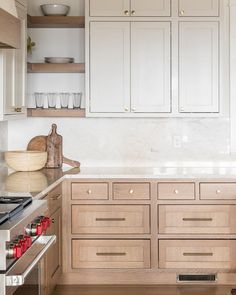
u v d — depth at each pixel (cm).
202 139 319
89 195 284
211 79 302
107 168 311
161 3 301
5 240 138
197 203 283
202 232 283
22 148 321
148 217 284
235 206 282
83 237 285
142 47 302
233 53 317
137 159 320
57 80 320
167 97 303
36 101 308
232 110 318
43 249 168
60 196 276
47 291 244
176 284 287
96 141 320
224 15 316
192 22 301
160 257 284
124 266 285
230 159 319
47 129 320
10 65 263
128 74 303
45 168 309
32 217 163
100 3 301
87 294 273
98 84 303
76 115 305
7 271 139
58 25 313
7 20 182
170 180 282
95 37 302
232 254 283
